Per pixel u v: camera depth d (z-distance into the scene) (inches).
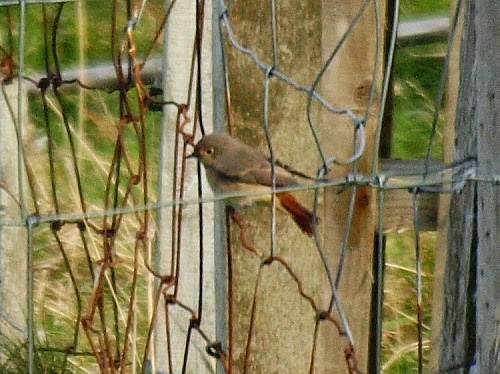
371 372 334.0
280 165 311.4
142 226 301.1
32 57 579.8
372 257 324.8
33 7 592.1
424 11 577.3
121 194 479.5
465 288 294.0
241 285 312.7
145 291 425.4
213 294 368.8
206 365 367.9
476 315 279.6
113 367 304.0
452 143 343.3
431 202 333.7
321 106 312.3
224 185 310.5
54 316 426.3
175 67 366.9
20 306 429.1
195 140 370.0
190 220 368.5
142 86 293.4
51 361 402.0
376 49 273.1
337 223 321.4
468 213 290.2
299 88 271.9
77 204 447.5
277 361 317.4
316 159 314.3
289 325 317.4
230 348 293.1
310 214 307.9
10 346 400.5
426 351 414.0
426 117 547.2
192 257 369.4
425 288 434.9
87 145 485.7
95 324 423.2
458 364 297.4
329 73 311.6
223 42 292.5
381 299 279.7
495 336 265.3
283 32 305.0
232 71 306.2
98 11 629.0
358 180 269.7
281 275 314.7
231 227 311.1
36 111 514.3
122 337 420.2
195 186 368.2
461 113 295.7
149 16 568.4
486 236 265.3
